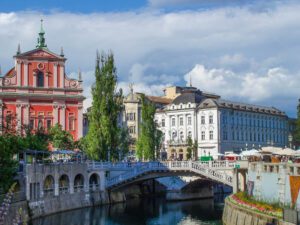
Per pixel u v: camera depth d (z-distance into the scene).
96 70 93.69
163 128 146.75
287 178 51.09
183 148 139.25
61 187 78.25
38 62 102.12
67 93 103.38
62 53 103.94
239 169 71.62
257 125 154.88
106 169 87.88
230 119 143.38
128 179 86.88
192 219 72.00
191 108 141.75
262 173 57.28
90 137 92.06
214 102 139.50
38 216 69.75
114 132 92.88
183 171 83.88
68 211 78.19
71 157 92.12
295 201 48.75
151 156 106.81
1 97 98.94
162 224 67.56
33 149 78.12
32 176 69.44
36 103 101.06
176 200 95.50
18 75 100.62
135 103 141.88
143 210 81.81
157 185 107.38
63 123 102.44
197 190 99.62
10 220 59.22
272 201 53.69
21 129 87.44
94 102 93.06
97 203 86.12
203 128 140.25
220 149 138.25
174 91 170.62
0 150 59.38
